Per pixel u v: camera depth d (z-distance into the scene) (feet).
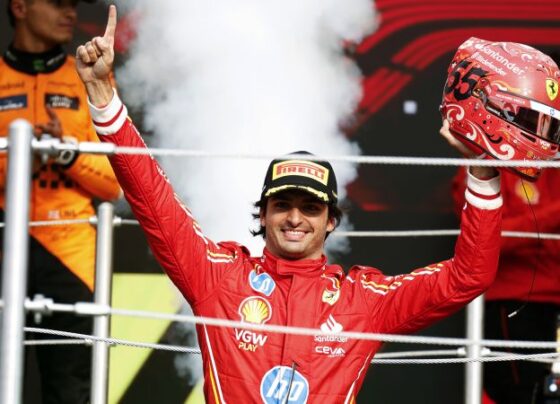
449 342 35.86
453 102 41.63
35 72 62.75
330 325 41.19
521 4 69.41
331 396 40.42
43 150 35.01
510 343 35.88
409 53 69.67
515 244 63.93
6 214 33.71
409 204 69.82
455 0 69.46
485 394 65.57
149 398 67.67
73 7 63.00
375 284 42.37
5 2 67.41
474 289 40.55
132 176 39.83
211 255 42.06
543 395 58.65
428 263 69.87
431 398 69.41
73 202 62.23
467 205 40.27
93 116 39.37
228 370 40.68
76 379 61.21
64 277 62.08
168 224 40.60
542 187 63.67
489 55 41.68
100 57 38.91
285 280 41.98
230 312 41.29
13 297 33.63
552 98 40.93
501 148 40.63
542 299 64.08
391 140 69.67
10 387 33.50
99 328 53.83
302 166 42.50
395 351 69.51
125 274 67.77
